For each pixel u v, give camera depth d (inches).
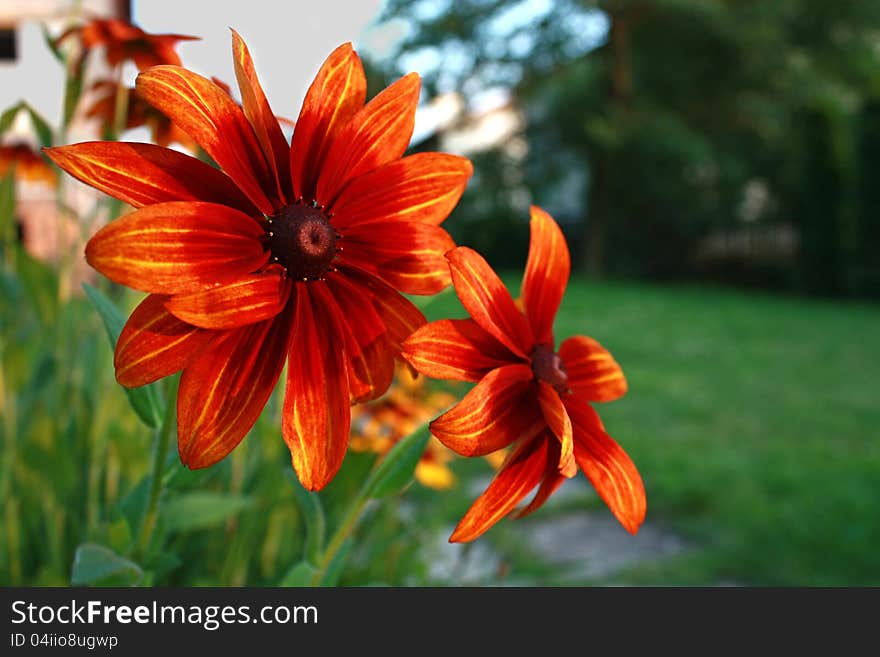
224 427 10.4
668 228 271.3
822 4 248.2
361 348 11.5
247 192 10.9
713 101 260.7
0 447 21.4
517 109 273.7
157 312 10.3
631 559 43.5
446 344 11.8
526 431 11.9
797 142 219.5
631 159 260.7
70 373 23.8
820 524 49.8
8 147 23.1
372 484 13.3
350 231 11.6
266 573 21.1
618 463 12.7
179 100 10.6
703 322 154.9
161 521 14.0
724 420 79.4
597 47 262.7
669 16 241.6
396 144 12.0
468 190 263.7
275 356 10.8
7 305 25.5
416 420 24.8
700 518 51.1
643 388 94.0
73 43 18.4
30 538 20.6
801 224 213.2
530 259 13.0
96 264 9.7
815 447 69.6
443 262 12.0
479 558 36.7
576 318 156.3
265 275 10.7
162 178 10.7
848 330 148.3
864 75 259.0
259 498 20.2
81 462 21.7
